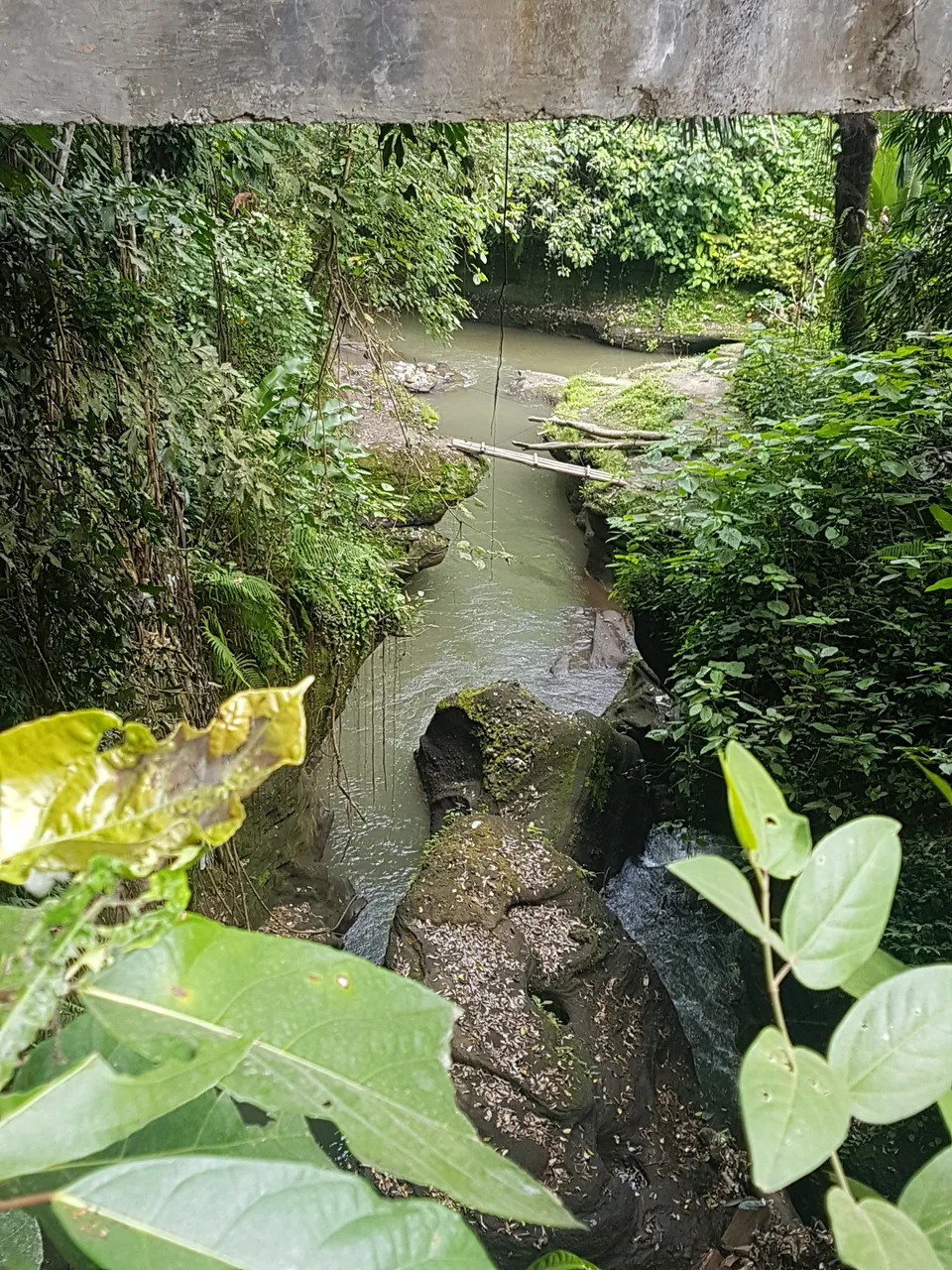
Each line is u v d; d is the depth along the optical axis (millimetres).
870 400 3586
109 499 2648
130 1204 291
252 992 338
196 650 3262
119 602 2658
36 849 293
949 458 3654
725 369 8391
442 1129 317
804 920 362
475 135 5066
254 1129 387
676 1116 3621
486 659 6309
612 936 4090
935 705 3514
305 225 4531
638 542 4805
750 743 3521
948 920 3186
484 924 3963
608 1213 3104
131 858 291
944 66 980
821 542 3803
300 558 4277
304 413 4113
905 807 3344
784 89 1002
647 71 1000
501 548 7398
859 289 5406
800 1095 326
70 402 2531
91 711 303
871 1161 3146
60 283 2355
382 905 4742
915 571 3254
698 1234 3260
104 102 981
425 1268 288
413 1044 333
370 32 977
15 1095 310
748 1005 4031
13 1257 397
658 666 5109
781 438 3742
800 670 3742
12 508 2346
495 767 5051
